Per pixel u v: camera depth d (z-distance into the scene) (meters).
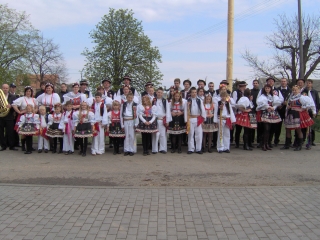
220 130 9.04
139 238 3.78
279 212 4.55
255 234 3.88
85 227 4.06
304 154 8.80
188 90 10.21
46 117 9.02
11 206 4.75
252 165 7.48
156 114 8.77
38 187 5.61
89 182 6.06
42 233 3.90
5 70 28.12
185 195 5.22
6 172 6.76
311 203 4.90
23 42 30.39
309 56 25.05
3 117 9.16
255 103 9.86
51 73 42.50
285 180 6.25
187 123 8.80
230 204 4.84
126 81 9.88
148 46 23.55
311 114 9.59
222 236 3.83
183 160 8.02
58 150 9.35
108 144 10.61
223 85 9.16
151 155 8.68
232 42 11.62
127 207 4.71
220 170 7.00
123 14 23.30
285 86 9.99
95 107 8.72
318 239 3.76
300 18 18.44
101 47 23.08
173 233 3.90
